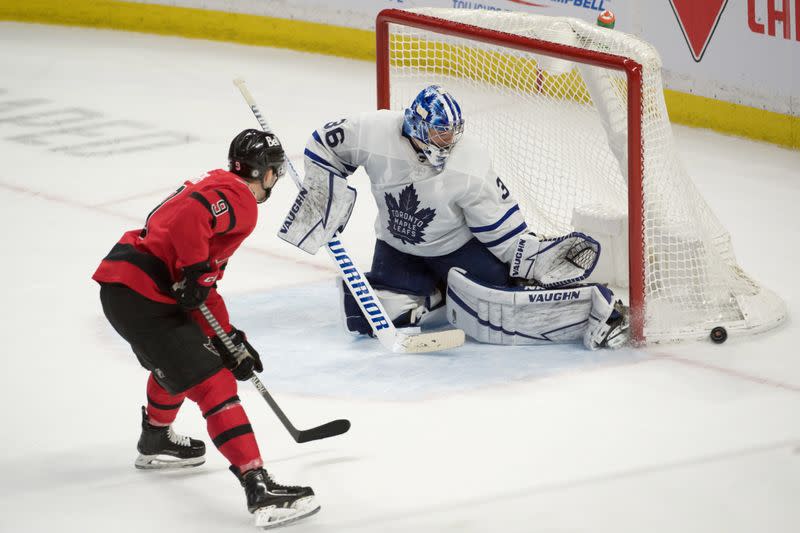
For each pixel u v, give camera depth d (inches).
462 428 538.0
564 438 527.8
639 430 535.5
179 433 535.8
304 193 629.9
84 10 1536.7
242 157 458.9
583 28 693.9
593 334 629.9
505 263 646.5
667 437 528.4
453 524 451.5
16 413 553.0
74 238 831.1
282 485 444.8
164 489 483.8
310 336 657.6
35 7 1555.1
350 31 1376.7
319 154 621.0
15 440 525.7
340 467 499.8
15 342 641.0
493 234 623.8
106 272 452.4
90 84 1286.9
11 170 992.2
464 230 639.8
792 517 455.8
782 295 725.9
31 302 703.7
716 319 661.3
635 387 584.7
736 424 542.3
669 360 620.4
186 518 458.0
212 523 454.0
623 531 446.0
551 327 637.9
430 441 524.7
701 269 661.3
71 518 457.1
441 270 658.8
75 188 949.2
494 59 818.8
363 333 655.8
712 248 667.4
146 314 446.9
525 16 722.2
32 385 585.3
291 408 560.7
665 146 655.1
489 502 469.4
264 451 516.1
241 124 1153.4
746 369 607.8
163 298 450.3
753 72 1052.5
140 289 446.3
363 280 629.9
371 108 1210.0
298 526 450.3
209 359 450.3
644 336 639.1
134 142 1087.0
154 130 1128.2
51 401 566.9
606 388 583.8
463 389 583.2
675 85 1117.1
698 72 1093.8
